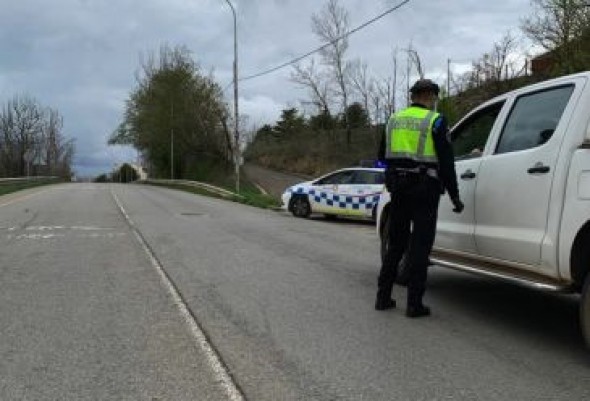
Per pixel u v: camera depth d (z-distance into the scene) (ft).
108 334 20.49
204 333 20.63
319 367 17.47
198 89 220.64
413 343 19.67
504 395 15.53
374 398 15.30
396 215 22.80
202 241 43.39
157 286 27.94
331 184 66.28
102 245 41.06
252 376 16.75
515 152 20.84
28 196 106.63
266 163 236.43
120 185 196.95
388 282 23.61
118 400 15.19
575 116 18.65
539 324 22.00
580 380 16.61
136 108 237.25
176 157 228.63
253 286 28.02
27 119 310.24
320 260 35.37
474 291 27.25
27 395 15.48
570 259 18.11
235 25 117.08
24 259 35.17
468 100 108.68
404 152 21.75
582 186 17.84
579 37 73.56
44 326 21.39
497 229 21.20
